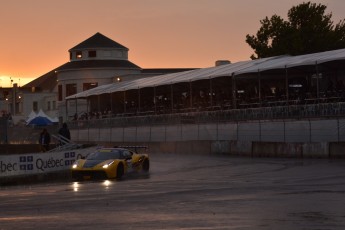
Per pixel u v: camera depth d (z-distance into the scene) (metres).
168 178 26.25
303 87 46.00
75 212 14.41
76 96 69.56
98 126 58.62
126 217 13.38
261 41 72.31
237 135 42.06
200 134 45.53
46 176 29.30
